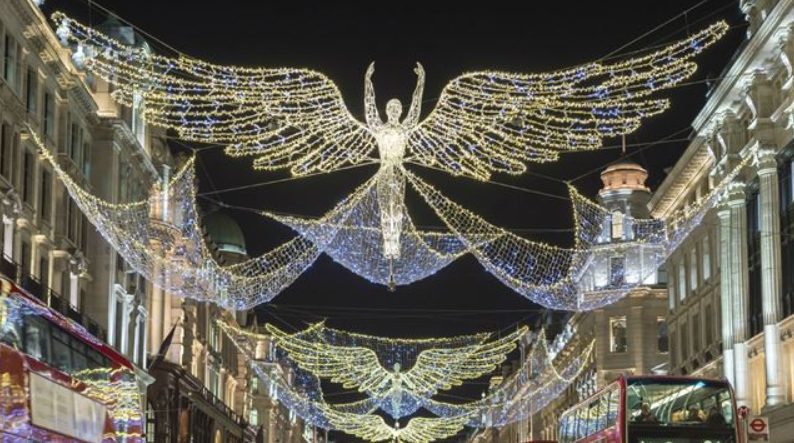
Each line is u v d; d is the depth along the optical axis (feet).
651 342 260.21
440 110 93.40
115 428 92.48
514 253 127.65
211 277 187.01
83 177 175.22
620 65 91.04
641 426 106.52
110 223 132.46
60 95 165.37
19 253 146.41
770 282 157.99
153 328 227.20
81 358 84.64
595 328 272.92
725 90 168.76
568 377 327.26
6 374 70.23
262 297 124.26
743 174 172.24
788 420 147.74
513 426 460.55
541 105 95.25
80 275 173.47
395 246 94.89
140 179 203.31
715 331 188.75
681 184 207.31
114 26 192.24
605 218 266.77
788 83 151.02
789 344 154.20
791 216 153.89
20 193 147.13
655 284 261.44
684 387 108.17
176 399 224.74
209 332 289.53
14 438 70.90
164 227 212.84
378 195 95.04
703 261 198.29
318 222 112.68
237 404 337.31
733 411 107.55
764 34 151.53
